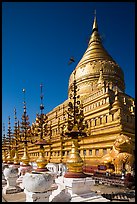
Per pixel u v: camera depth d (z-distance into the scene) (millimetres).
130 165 25672
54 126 50469
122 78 55531
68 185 12492
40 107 21531
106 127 33250
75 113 15375
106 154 29547
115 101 33906
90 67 52906
